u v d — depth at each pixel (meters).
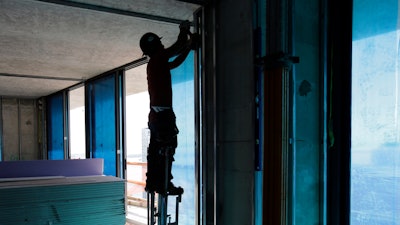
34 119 9.47
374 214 2.05
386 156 1.99
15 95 8.83
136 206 6.14
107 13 2.91
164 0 2.67
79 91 7.61
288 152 2.14
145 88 6.86
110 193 2.04
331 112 2.34
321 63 2.40
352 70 2.22
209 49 2.70
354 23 2.22
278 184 2.11
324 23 2.39
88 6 2.71
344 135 2.25
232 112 2.45
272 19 2.23
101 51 4.27
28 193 1.81
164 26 3.29
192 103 3.34
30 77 5.97
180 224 3.43
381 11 2.04
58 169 2.36
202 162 2.71
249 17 2.27
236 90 2.40
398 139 1.93
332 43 2.36
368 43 2.12
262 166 2.22
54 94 8.42
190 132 3.37
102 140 5.63
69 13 2.93
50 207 1.86
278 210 2.12
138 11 2.90
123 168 5.07
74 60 4.73
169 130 2.38
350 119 2.22
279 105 2.11
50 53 4.35
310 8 2.40
